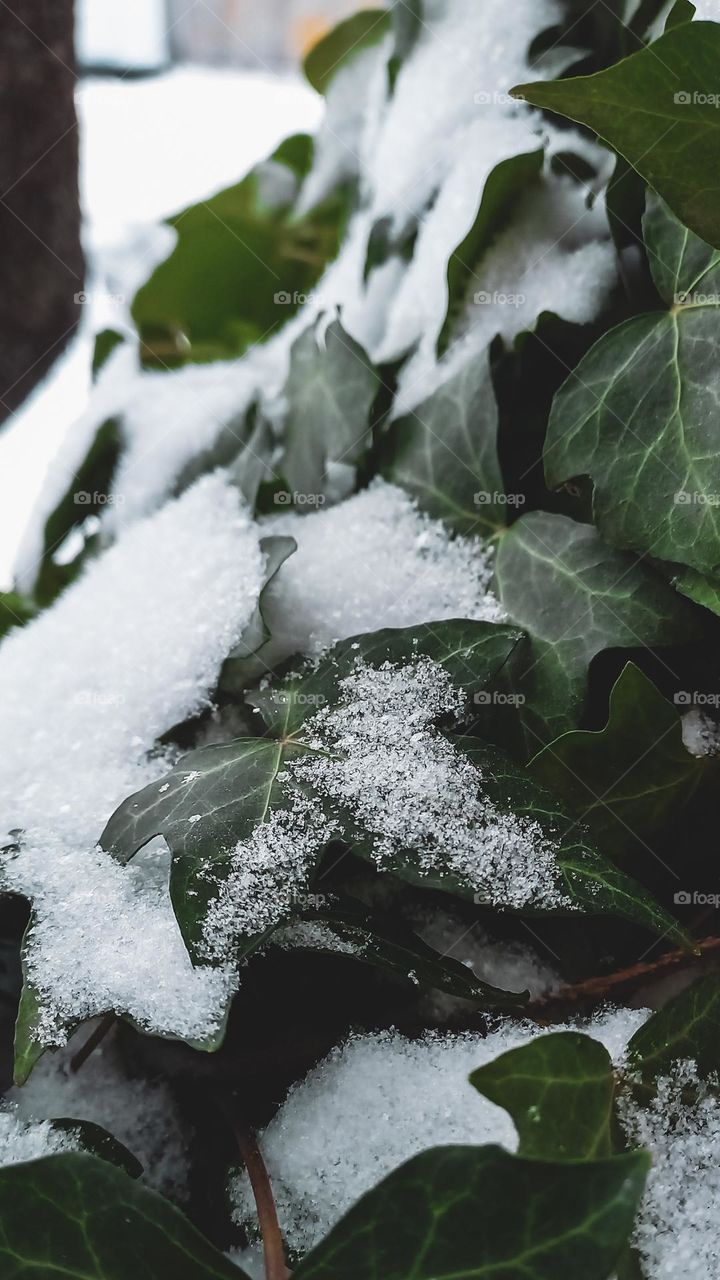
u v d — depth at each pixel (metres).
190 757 0.27
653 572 0.28
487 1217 0.22
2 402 0.52
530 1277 0.22
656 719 0.26
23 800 0.28
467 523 0.30
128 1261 0.23
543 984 0.27
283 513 0.33
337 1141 0.26
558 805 0.26
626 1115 0.25
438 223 0.32
